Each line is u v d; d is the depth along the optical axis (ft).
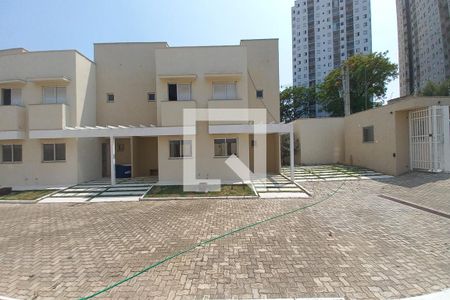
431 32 196.44
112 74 55.21
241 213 26.27
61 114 45.39
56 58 47.14
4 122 45.03
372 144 54.80
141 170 57.00
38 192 40.32
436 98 41.93
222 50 46.68
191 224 22.86
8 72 47.19
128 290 12.45
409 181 39.83
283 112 154.51
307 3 290.97
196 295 11.90
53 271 14.71
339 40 274.98
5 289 12.98
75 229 22.53
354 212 25.40
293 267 14.33
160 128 44.32
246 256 15.89
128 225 23.16
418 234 18.78
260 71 55.62
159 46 55.47
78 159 46.75
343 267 14.17
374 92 116.47
